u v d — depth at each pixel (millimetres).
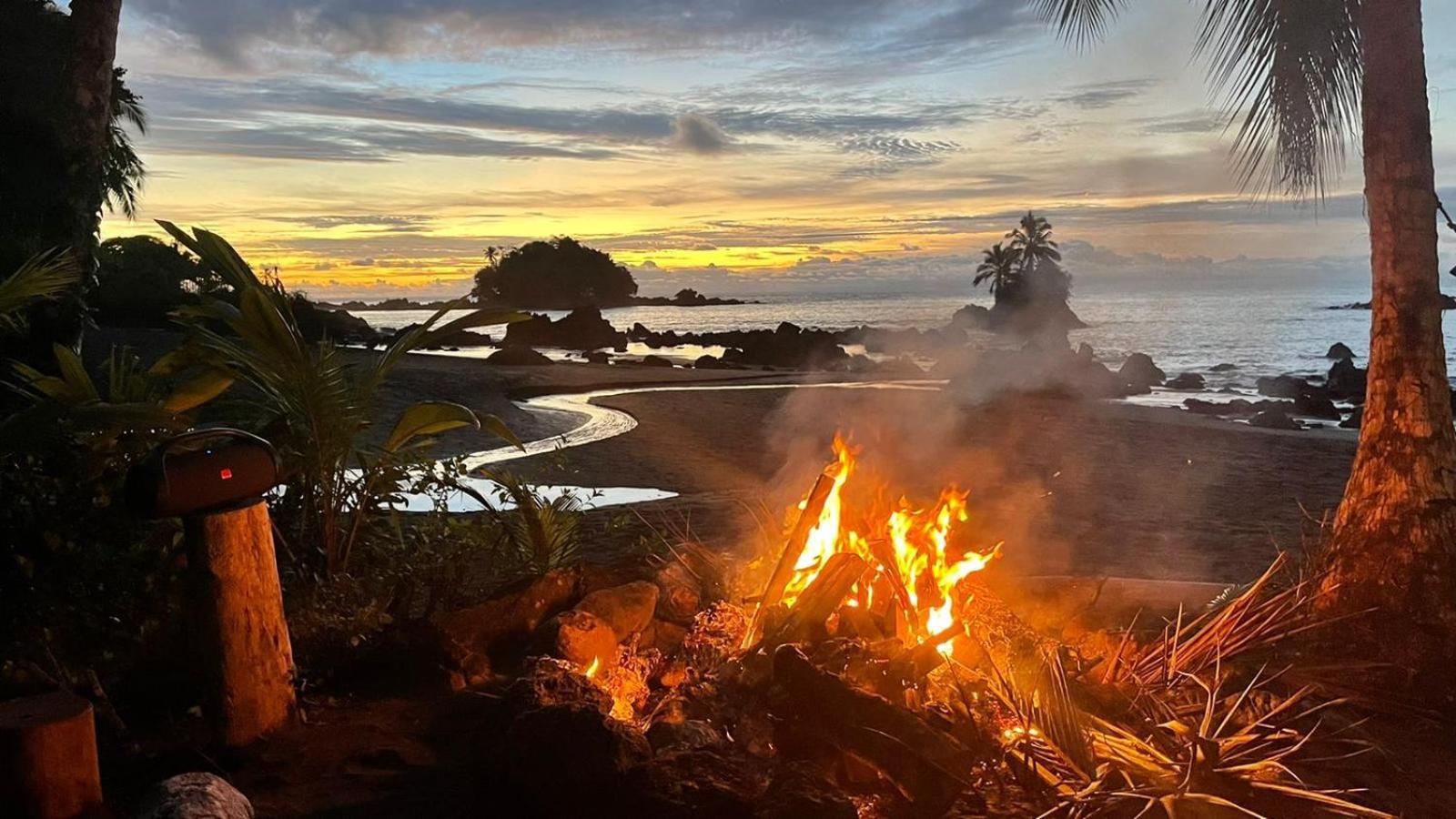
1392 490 5188
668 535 8766
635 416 21953
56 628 4301
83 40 10531
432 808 3574
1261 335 73188
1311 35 6086
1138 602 6191
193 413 5207
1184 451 17141
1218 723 4227
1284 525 10383
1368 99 5375
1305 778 3920
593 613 4953
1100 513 11070
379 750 3951
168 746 3988
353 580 4992
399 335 5352
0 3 10805
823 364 43156
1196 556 8750
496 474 5828
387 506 6125
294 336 4793
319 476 5027
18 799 2984
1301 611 5348
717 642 4680
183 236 4918
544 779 3408
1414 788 3932
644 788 3303
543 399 25984
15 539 4273
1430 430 5164
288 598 4852
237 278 4980
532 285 164750
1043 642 4582
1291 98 6309
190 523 3895
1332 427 23266
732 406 24250
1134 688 4457
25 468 4371
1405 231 5242
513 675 4789
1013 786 3738
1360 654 5008
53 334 9477
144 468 3619
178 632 4469
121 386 5102
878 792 3688
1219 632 4984
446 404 5199
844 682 3773
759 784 3381
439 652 4781
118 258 39312
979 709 4102
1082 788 3656
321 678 4586
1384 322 5305
